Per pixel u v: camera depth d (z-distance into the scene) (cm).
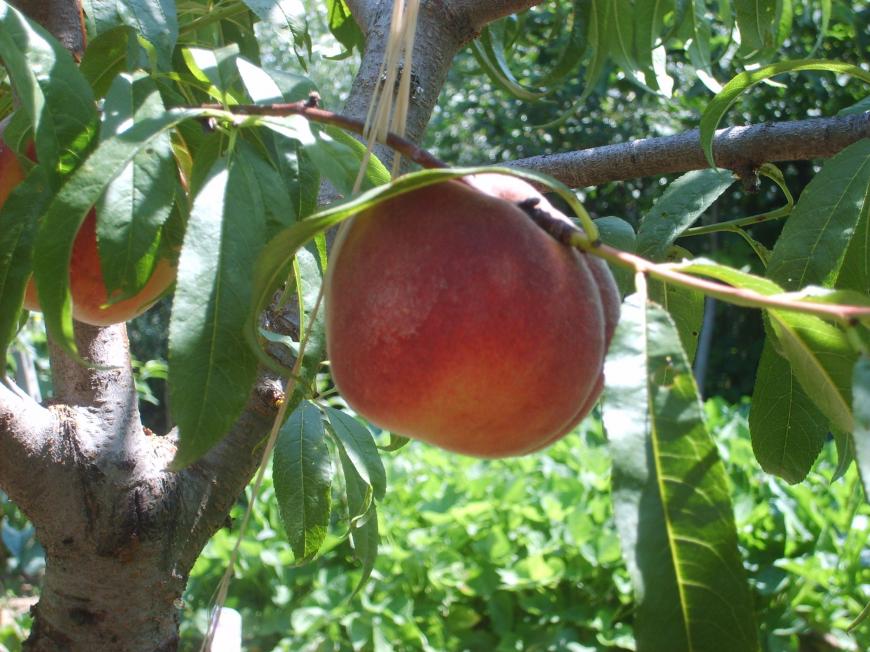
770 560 383
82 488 139
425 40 157
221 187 85
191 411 80
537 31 650
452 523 429
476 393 80
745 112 683
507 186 96
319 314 100
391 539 422
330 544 408
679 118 764
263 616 418
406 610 397
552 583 399
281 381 149
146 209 87
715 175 140
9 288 92
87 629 145
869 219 113
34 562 502
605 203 862
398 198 85
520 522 429
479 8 160
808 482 434
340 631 413
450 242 81
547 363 81
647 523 73
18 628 423
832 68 118
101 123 91
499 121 773
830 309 73
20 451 134
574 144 777
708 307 845
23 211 93
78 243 100
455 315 79
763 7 193
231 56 96
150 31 109
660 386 76
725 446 461
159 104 92
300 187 99
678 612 71
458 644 406
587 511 428
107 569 142
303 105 92
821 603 376
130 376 148
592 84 206
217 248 83
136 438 145
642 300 80
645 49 195
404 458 495
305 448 136
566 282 83
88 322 110
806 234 113
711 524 73
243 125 89
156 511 144
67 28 131
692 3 201
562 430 94
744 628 71
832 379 88
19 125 100
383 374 81
